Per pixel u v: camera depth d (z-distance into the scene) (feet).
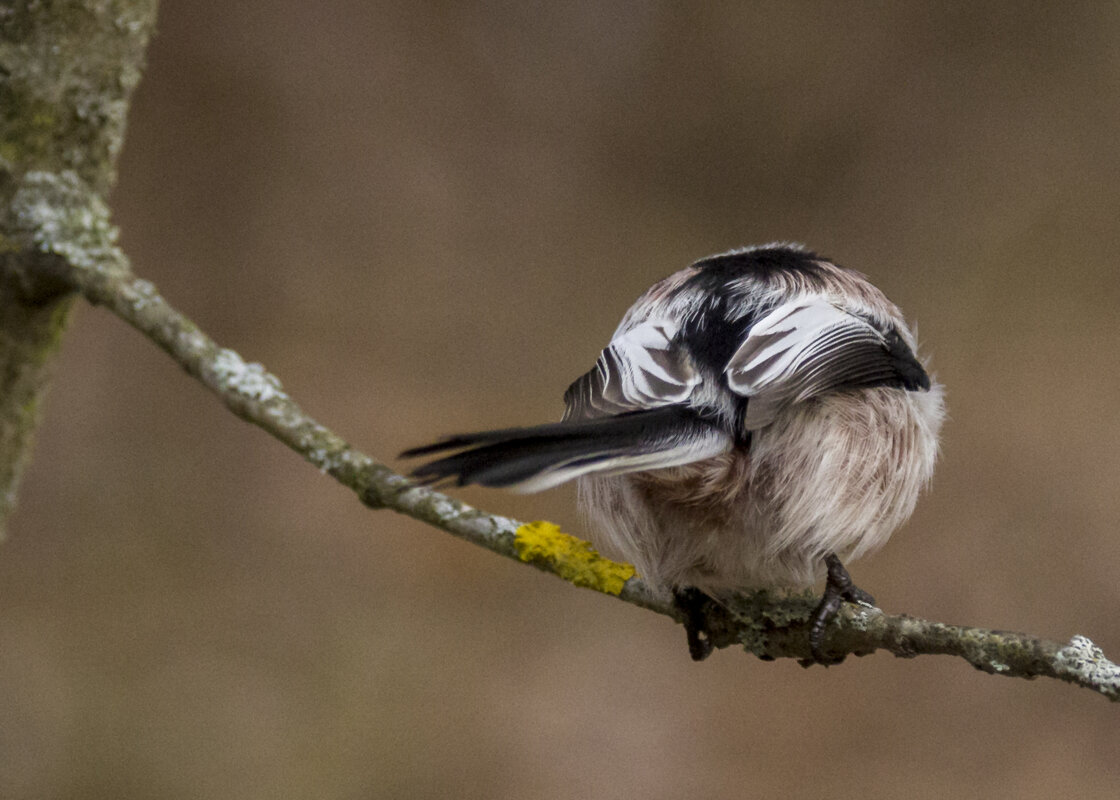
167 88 52.37
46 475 40.65
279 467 42.45
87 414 42.86
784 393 15.38
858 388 16.29
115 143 14.64
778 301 17.13
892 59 58.85
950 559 38.78
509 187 55.67
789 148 58.34
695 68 59.57
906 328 18.79
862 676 36.52
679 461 14.66
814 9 59.21
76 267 13.97
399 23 57.47
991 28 58.39
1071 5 57.82
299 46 55.11
